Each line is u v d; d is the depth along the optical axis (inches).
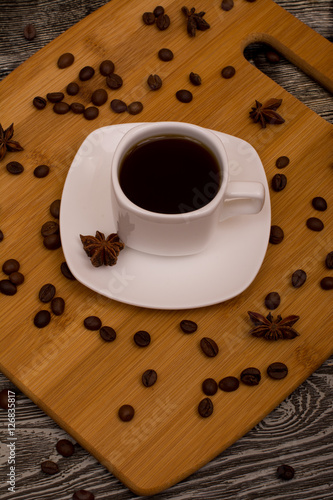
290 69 28.5
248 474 24.3
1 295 23.8
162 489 22.4
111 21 27.0
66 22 29.7
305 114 26.0
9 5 29.7
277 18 27.4
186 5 27.4
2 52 29.1
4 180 25.0
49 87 26.2
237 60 26.7
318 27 30.0
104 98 25.8
